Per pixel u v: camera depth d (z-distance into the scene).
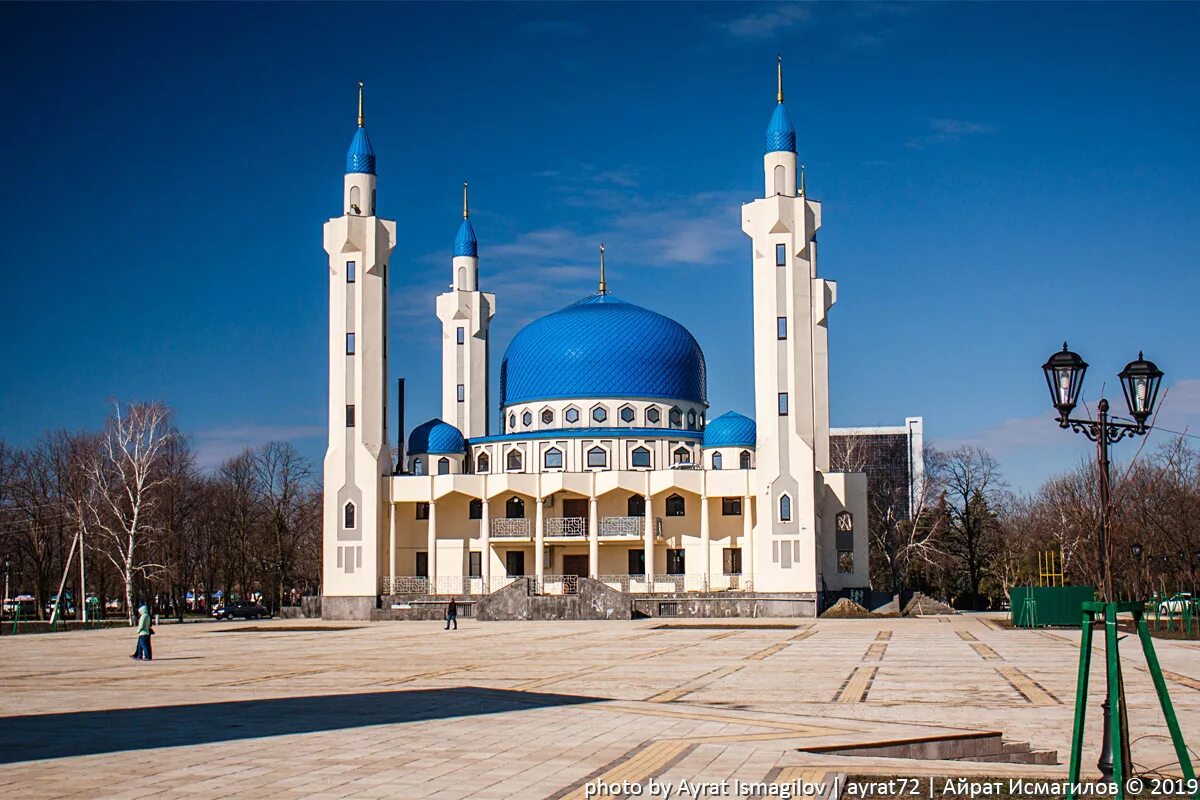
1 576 122.44
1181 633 65.44
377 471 101.19
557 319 113.56
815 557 94.12
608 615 91.50
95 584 122.00
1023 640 61.41
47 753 23.94
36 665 51.38
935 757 25.09
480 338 118.50
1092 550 110.25
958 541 133.00
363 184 103.56
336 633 76.38
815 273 106.56
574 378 110.31
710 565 102.75
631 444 107.75
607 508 105.56
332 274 103.31
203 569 132.62
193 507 124.62
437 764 22.28
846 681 40.41
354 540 100.81
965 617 92.38
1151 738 28.05
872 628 74.69
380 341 103.00
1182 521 100.31
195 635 77.69
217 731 27.22
